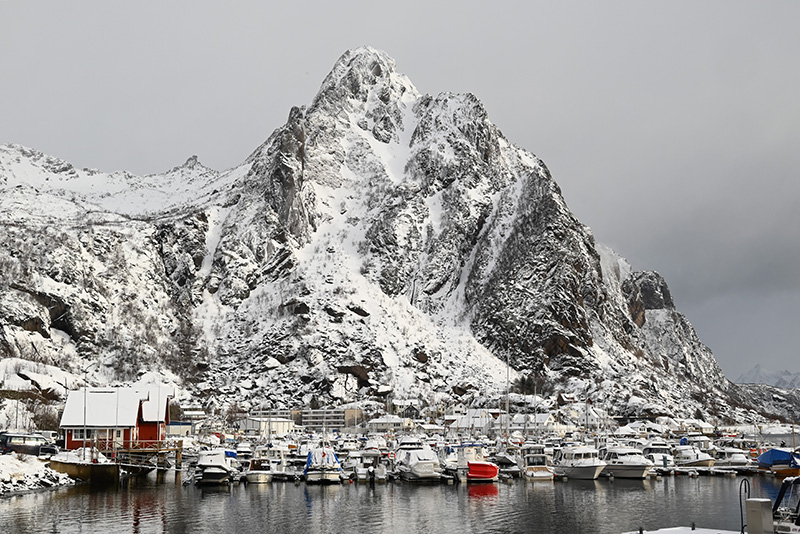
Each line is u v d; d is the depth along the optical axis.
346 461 165.62
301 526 98.25
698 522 102.00
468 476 149.38
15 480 126.31
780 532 58.44
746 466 172.38
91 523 97.06
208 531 94.44
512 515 107.75
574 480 154.25
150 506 112.44
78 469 136.88
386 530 95.88
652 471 162.62
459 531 95.31
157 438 168.75
